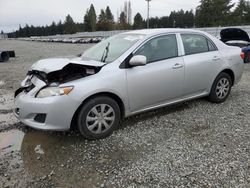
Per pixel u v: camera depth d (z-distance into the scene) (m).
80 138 4.25
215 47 5.59
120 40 4.96
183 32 5.15
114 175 3.27
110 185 3.09
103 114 4.17
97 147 3.95
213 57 5.42
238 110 5.34
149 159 3.59
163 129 4.51
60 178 3.24
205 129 4.48
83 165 3.50
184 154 3.69
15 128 4.74
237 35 11.49
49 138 4.30
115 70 4.22
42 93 3.91
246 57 11.72
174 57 4.89
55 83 3.97
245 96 6.32
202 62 5.21
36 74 4.45
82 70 4.26
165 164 3.46
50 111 3.81
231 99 6.08
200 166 3.39
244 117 4.97
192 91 5.22
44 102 3.83
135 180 3.16
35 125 3.93
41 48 30.11
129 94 4.35
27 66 13.05
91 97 4.05
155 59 4.67
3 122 5.02
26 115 4.01
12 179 3.23
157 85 4.62
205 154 3.67
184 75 4.96
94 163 3.54
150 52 4.63
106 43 5.18
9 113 5.52
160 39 4.80
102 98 4.11
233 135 4.23
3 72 11.06
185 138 4.17
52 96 3.84
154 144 4.00
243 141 4.02
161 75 4.63
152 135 4.29
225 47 5.79
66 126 3.92
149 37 4.68
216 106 5.59
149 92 4.56
